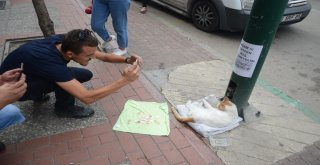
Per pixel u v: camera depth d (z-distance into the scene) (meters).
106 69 4.12
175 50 5.13
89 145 2.79
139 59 3.02
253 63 2.96
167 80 4.11
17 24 5.40
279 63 5.09
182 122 3.22
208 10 5.94
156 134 3.00
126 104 3.41
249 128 3.26
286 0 2.62
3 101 1.97
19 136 2.84
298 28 6.79
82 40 2.40
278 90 4.20
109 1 4.07
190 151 2.83
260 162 2.83
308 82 4.53
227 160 2.81
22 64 2.47
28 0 6.88
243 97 3.24
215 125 3.16
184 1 6.42
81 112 3.12
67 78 2.48
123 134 2.96
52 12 6.07
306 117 3.59
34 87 2.65
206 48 5.32
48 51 2.48
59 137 2.86
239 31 5.88
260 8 2.67
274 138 3.16
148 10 7.26
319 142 3.15
